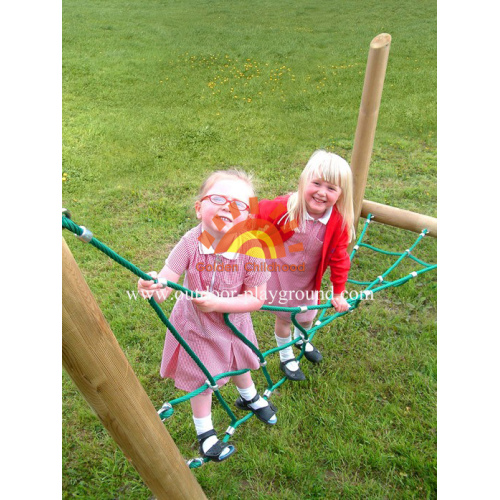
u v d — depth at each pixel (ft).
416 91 25.63
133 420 4.98
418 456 8.09
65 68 29.22
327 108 24.13
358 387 9.47
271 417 7.91
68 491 7.74
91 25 38.40
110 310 11.17
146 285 5.14
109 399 4.71
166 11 43.55
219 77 28.58
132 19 40.68
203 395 6.89
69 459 8.22
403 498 7.56
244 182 6.49
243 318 7.07
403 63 29.50
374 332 10.93
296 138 20.99
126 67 29.96
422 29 35.73
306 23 39.06
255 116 23.39
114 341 4.59
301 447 8.34
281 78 28.27
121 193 16.47
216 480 7.78
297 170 18.08
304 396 9.23
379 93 10.16
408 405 9.16
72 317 4.16
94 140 20.68
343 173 7.80
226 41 35.01
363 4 43.68
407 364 10.03
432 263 13.10
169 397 9.25
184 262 6.52
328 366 9.98
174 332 5.63
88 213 15.28
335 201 8.00
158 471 5.52
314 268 8.69
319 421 8.75
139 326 10.84
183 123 22.54
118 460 8.11
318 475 7.86
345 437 8.46
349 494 7.60
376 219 11.79
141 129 21.84
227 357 6.84
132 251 13.33
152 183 17.22
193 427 8.62
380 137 20.85
